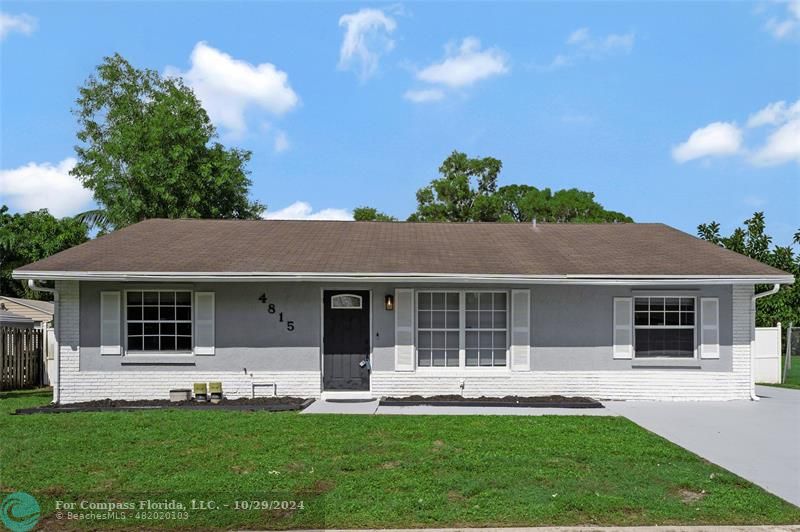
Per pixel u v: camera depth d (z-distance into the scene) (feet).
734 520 22.82
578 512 23.35
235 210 112.37
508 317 49.44
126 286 48.73
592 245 57.41
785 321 72.49
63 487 25.91
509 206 130.00
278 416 40.70
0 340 59.26
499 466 28.91
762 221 75.36
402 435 34.99
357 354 49.70
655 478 27.50
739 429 38.45
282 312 49.06
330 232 61.00
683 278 48.16
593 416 41.93
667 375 49.24
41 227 114.32
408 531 21.80
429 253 53.31
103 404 45.91
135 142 100.12
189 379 48.67
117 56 112.27
